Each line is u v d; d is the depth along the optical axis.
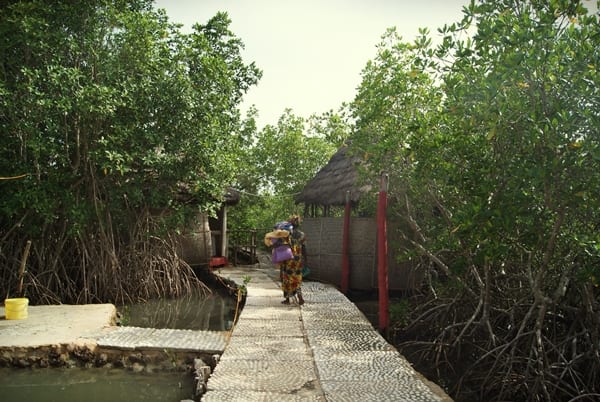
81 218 9.29
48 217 9.05
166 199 10.70
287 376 4.84
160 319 9.34
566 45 4.71
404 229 10.66
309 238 12.62
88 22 9.09
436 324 7.84
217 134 10.25
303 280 12.29
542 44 4.62
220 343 6.29
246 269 15.46
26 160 8.92
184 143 9.95
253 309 8.44
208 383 4.61
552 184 5.08
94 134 9.34
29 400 5.12
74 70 8.23
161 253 11.86
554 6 4.57
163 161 9.70
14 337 6.39
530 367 5.64
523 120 5.14
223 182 11.01
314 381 4.70
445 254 8.85
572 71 4.66
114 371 5.91
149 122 9.71
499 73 4.82
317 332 6.69
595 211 5.30
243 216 21.91
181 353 6.01
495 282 7.43
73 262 10.63
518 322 6.81
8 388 5.44
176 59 9.82
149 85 9.27
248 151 21.86
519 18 4.91
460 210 6.10
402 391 4.41
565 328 6.60
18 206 8.83
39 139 8.41
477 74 5.27
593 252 5.08
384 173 8.15
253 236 17.55
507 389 5.72
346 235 11.41
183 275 12.18
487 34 4.97
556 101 4.68
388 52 8.56
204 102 9.97
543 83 4.73
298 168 21.89
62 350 6.06
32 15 8.40
